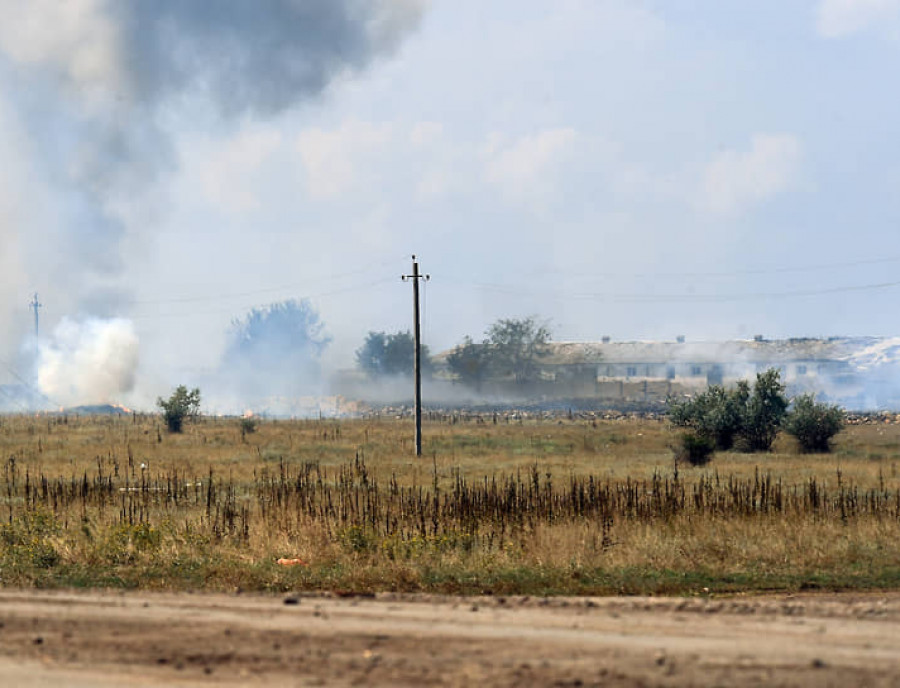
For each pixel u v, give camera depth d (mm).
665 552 61469
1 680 30047
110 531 68938
